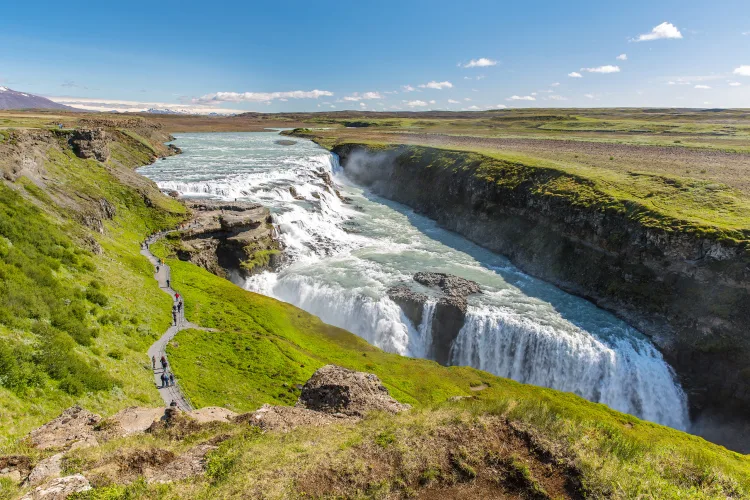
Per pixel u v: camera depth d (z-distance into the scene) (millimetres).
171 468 14383
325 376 23641
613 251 59844
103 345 31375
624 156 96750
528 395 40594
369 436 15109
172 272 53906
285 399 33094
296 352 41844
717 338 46406
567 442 14555
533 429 15195
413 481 13195
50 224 43250
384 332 54594
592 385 48156
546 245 69812
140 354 34125
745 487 13789
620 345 49531
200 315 45031
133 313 39500
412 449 14219
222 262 65188
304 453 14227
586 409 38219
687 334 48750
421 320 55000
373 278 63562
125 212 66250
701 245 50031
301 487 12516
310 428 17156
